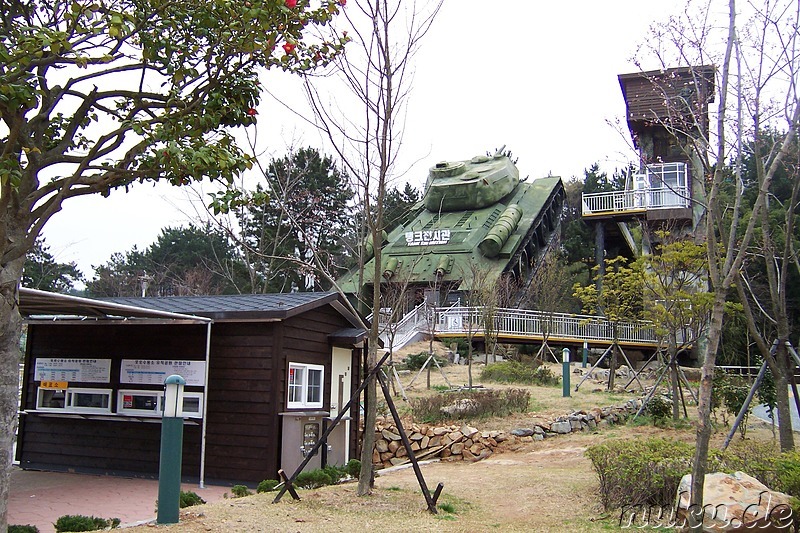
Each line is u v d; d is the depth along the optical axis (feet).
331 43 26.78
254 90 24.66
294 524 23.97
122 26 20.34
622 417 57.52
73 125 22.03
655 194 90.07
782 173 89.51
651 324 67.46
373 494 29.66
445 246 113.60
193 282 121.60
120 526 24.14
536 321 92.63
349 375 45.03
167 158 20.88
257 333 37.78
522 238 117.80
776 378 30.66
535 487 33.32
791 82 25.48
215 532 22.57
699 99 27.84
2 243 18.21
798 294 91.86
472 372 79.56
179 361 39.09
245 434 36.96
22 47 18.86
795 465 24.90
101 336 41.57
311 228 77.61
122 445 40.11
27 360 43.11
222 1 22.25
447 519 25.67
